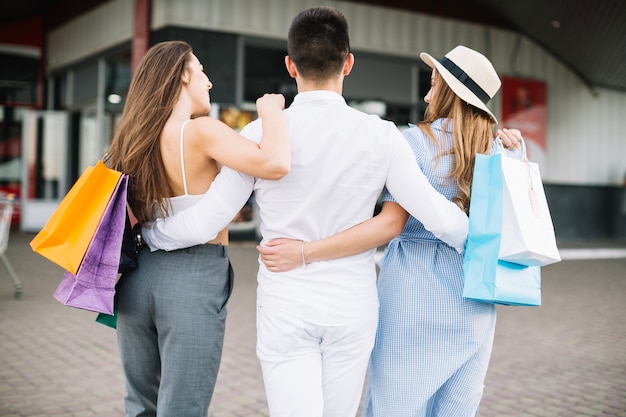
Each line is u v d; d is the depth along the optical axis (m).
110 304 1.82
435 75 2.10
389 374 1.98
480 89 2.00
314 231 1.77
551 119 15.15
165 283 1.87
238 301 6.60
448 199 2.00
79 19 13.44
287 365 1.77
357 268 1.79
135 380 2.00
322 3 12.52
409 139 2.03
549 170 15.16
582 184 15.27
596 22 12.41
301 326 1.75
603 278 8.99
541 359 4.66
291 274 1.76
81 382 3.89
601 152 15.94
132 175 1.91
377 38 13.13
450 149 1.98
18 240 12.23
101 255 1.82
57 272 8.30
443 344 1.95
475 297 1.85
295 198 1.76
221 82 11.71
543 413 3.55
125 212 1.83
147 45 10.92
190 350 1.86
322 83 1.79
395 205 1.85
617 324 5.91
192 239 1.82
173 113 1.94
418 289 1.97
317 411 1.77
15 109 15.48
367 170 1.76
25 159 14.19
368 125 1.76
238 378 4.06
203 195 1.89
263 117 1.75
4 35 14.53
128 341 1.96
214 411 3.50
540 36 14.39
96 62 13.10
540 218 1.85
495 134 2.15
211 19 11.57
